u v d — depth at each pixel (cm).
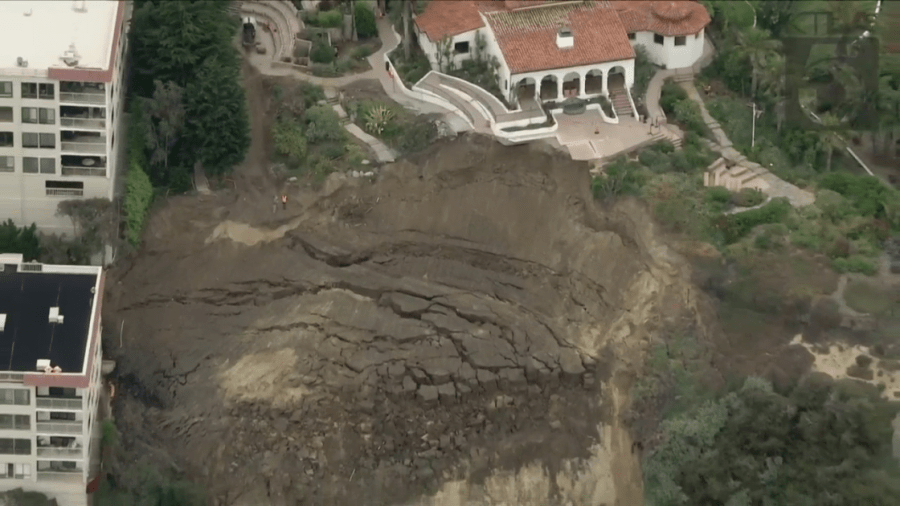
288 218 18638
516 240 18500
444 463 17075
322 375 17362
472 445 17162
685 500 17000
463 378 17350
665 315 18050
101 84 17500
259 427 17138
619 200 18838
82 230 17838
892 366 17662
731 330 18025
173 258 18238
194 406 17275
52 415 16212
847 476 16775
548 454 17200
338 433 17112
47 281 16775
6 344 16225
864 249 18688
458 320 17738
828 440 17000
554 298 18075
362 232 18562
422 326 17688
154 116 18762
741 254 18475
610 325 17938
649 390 17550
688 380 17612
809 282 18312
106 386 17450
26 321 16425
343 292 17988
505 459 17138
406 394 17262
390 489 16938
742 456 17088
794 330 18038
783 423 17162
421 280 18112
